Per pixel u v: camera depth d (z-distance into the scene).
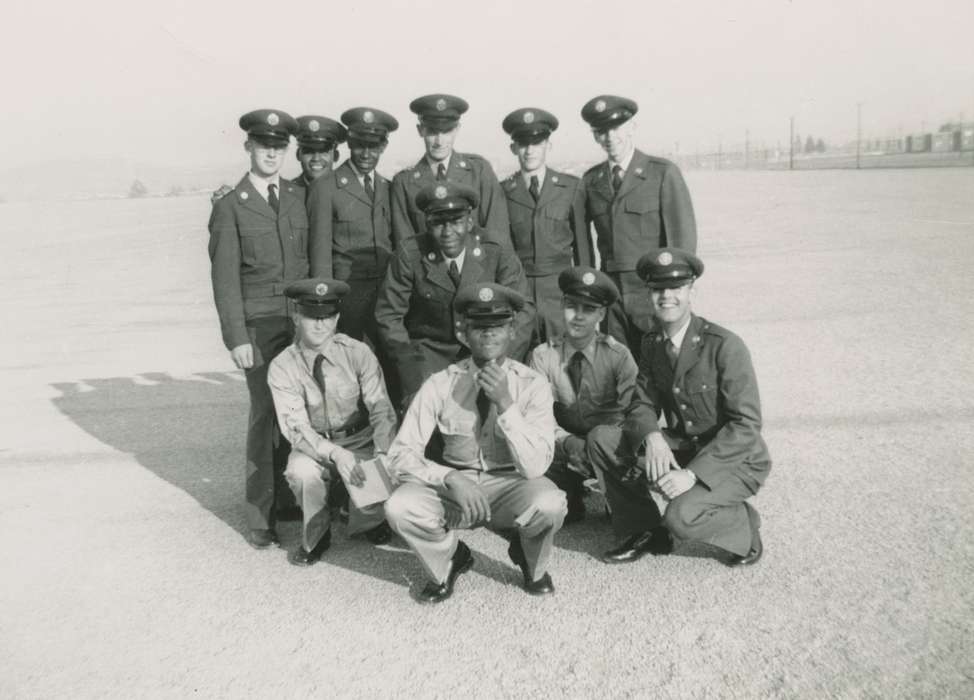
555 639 2.90
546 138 4.80
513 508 3.29
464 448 3.45
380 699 2.59
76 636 3.13
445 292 4.09
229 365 8.59
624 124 4.66
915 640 2.71
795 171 46.56
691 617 2.99
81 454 5.68
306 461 3.61
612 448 3.56
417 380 4.18
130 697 2.70
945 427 4.78
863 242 13.77
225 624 3.17
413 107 4.70
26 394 7.66
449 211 3.88
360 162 4.73
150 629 3.16
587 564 3.54
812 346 7.13
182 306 12.78
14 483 5.10
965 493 3.85
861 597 3.02
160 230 29.02
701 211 22.70
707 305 9.50
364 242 4.73
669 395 3.65
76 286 15.77
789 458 4.53
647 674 2.64
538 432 3.28
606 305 3.90
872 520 3.66
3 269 19.58
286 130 4.18
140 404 7.09
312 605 3.30
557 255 4.89
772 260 12.62
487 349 3.29
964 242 12.69
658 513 3.58
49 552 3.97
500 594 3.30
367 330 4.78
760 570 3.31
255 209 4.14
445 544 3.22
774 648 2.74
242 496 4.72
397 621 3.12
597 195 4.82
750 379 3.44
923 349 6.64
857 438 4.73
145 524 4.32
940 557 3.26
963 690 2.43
